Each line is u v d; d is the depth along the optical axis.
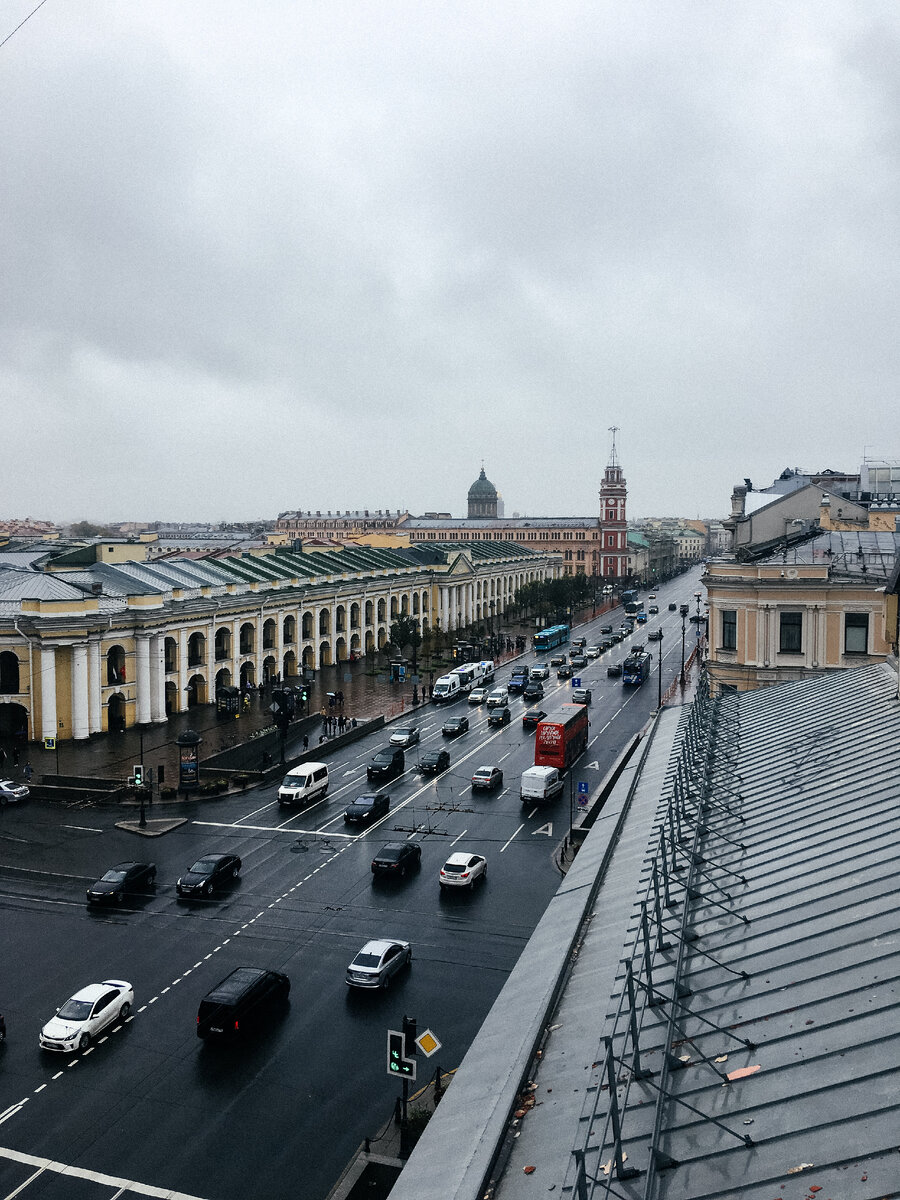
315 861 50.91
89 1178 25.41
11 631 77.31
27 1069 30.84
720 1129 10.60
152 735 80.88
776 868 17.45
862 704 28.97
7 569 91.81
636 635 161.25
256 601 102.44
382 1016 34.31
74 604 77.12
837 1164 9.44
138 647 83.75
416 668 116.19
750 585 58.25
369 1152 25.66
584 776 68.00
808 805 20.38
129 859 51.22
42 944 40.44
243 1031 32.88
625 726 86.44
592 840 24.05
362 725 84.12
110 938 41.06
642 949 15.77
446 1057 31.52
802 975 13.38
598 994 14.85
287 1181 25.28
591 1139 11.16
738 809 21.59
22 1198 24.59
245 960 38.94
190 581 97.81
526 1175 10.86
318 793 63.19
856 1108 10.20
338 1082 30.06
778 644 58.06
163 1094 29.41
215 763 69.38
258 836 55.22
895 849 16.53
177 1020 34.09
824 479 111.50
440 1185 10.82
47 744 73.69
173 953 39.56
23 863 50.53
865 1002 12.16
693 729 29.50
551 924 18.69
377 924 42.53
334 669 120.44
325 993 36.12
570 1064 13.07
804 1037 11.89
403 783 67.75
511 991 16.11
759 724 30.77
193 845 53.56
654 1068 12.27
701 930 15.84
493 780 66.25
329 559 137.00
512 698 102.56
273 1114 28.31
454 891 46.50
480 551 191.25
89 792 62.84
